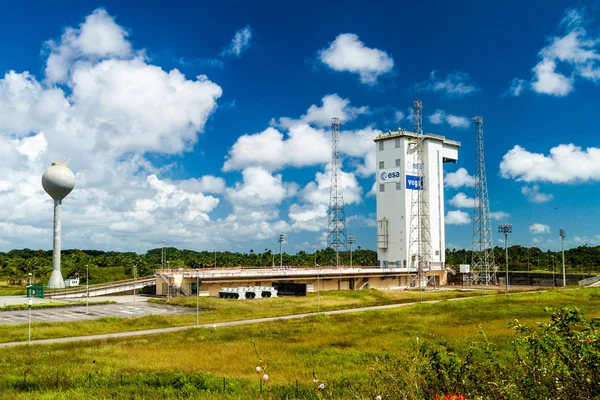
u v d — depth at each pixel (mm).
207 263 182375
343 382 23516
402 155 154125
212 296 106438
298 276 120938
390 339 46906
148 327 62844
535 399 10094
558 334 10773
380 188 158750
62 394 24422
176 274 109938
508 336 43344
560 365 10008
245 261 195375
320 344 45688
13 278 143500
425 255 152250
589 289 107250
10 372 31953
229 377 28922
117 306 88250
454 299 96875
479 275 162625
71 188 124875
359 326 58781
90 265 155125
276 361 37312
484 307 79812
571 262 193875
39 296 105125
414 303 90562
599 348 9938
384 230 155875
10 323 66188
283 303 90312
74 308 85562
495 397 10891
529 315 66750
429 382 12250
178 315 72688
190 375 29062
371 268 149625
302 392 22453
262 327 59656
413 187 155125
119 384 27531
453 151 173000
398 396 11977
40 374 31172
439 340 40719
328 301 96188
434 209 161500
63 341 51781
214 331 56438
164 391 24938
